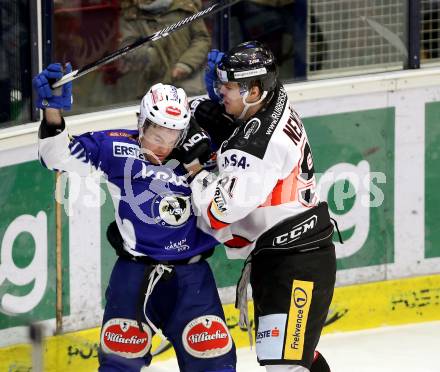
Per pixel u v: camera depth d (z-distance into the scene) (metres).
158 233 10.55
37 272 12.73
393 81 15.30
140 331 10.52
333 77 15.27
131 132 10.71
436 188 15.64
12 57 12.79
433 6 15.69
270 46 14.88
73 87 13.54
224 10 14.44
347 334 15.02
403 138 15.43
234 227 10.91
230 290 14.41
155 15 13.88
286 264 10.80
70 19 13.34
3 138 12.31
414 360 14.17
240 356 14.12
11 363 12.38
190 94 14.46
